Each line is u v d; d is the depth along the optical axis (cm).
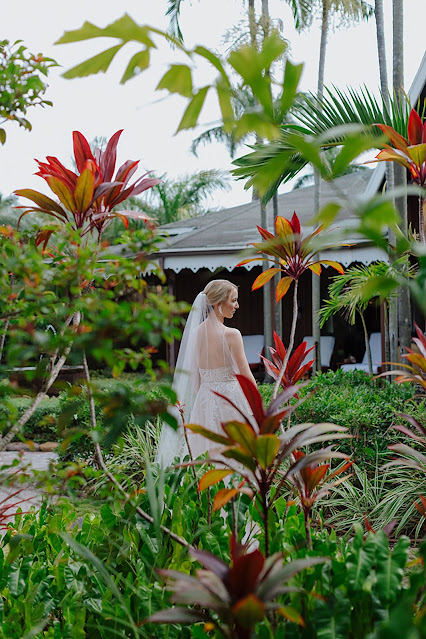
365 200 79
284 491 356
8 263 151
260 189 85
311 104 536
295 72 80
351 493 420
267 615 155
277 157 83
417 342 240
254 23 784
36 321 159
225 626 134
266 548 155
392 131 207
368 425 454
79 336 138
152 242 164
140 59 94
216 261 1119
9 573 204
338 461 459
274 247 236
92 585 200
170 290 1200
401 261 463
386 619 146
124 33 88
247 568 119
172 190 2273
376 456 453
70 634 177
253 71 81
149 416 140
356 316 1371
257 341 1355
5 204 2112
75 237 161
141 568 198
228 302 359
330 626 145
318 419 477
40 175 194
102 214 184
